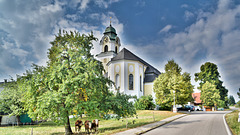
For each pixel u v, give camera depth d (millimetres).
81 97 13328
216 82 60625
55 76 13055
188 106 44594
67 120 13164
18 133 15547
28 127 21328
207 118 23172
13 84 23594
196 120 21078
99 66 15781
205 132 12789
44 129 18594
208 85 54688
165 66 39219
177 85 33250
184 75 37906
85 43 15578
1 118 25625
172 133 12672
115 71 44500
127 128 15172
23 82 14586
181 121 20562
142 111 34906
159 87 34875
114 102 14672
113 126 18109
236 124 15055
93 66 14297
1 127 21969
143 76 48531
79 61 13797
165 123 18828
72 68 13750
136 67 44656
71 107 12727
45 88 13883
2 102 22688
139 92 44438
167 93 34750
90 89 13016
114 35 56531
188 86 35281
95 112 13117
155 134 12477
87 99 13836
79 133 14281
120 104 14633
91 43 16000
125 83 43062
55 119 12461
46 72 13742
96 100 13938
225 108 68750
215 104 54688
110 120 24578
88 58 15039
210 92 53750
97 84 13742
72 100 12250
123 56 44281
